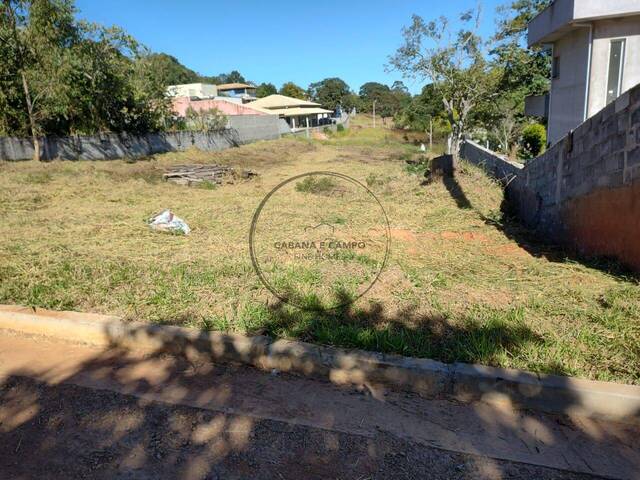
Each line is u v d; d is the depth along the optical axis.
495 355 2.54
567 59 12.56
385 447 2.01
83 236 5.92
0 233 6.00
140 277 4.07
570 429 2.14
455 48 16.84
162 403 2.34
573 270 4.38
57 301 3.44
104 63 18.42
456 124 17.69
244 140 30.12
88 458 1.95
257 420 2.20
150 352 2.89
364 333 2.80
